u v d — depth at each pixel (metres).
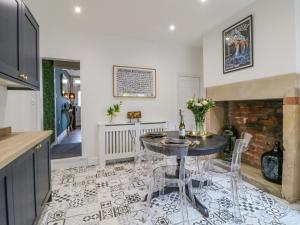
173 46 4.36
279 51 2.33
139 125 3.86
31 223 1.55
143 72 4.08
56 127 4.94
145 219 1.90
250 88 2.73
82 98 3.65
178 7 2.78
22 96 2.94
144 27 3.46
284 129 2.26
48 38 3.39
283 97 2.28
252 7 2.70
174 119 4.39
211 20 3.21
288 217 1.92
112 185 2.71
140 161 3.07
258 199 2.27
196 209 2.07
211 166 2.46
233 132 3.48
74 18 3.08
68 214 2.00
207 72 3.66
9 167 1.15
